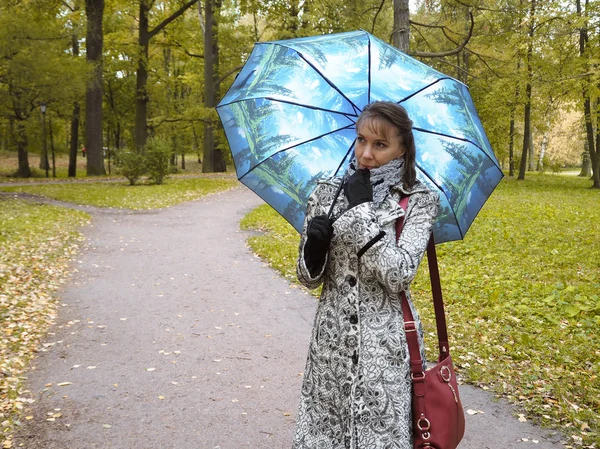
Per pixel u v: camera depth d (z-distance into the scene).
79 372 4.76
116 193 22.45
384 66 2.31
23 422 3.79
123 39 34.19
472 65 24.95
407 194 1.92
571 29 20.69
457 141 2.31
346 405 1.92
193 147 52.84
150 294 7.54
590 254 9.52
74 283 8.12
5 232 11.93
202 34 36.97
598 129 25.44
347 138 2.41
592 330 5.76
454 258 9.50
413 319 1.95
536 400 4.13
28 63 24.72
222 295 7.52
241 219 15.94
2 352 5.12
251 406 4.12
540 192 23.02
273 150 2.53
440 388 1.90
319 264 1.94
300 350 5.40
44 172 43.03
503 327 5.92
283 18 30.67
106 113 43.66
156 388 4.44
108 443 3.54
